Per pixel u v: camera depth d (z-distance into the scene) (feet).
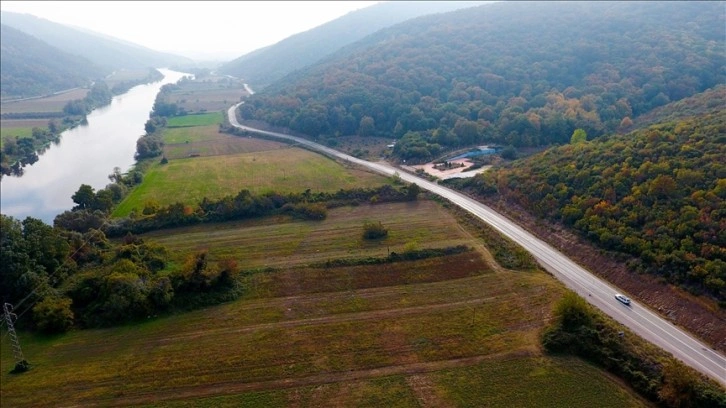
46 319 221.46
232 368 194.90
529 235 315.58
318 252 297.74
